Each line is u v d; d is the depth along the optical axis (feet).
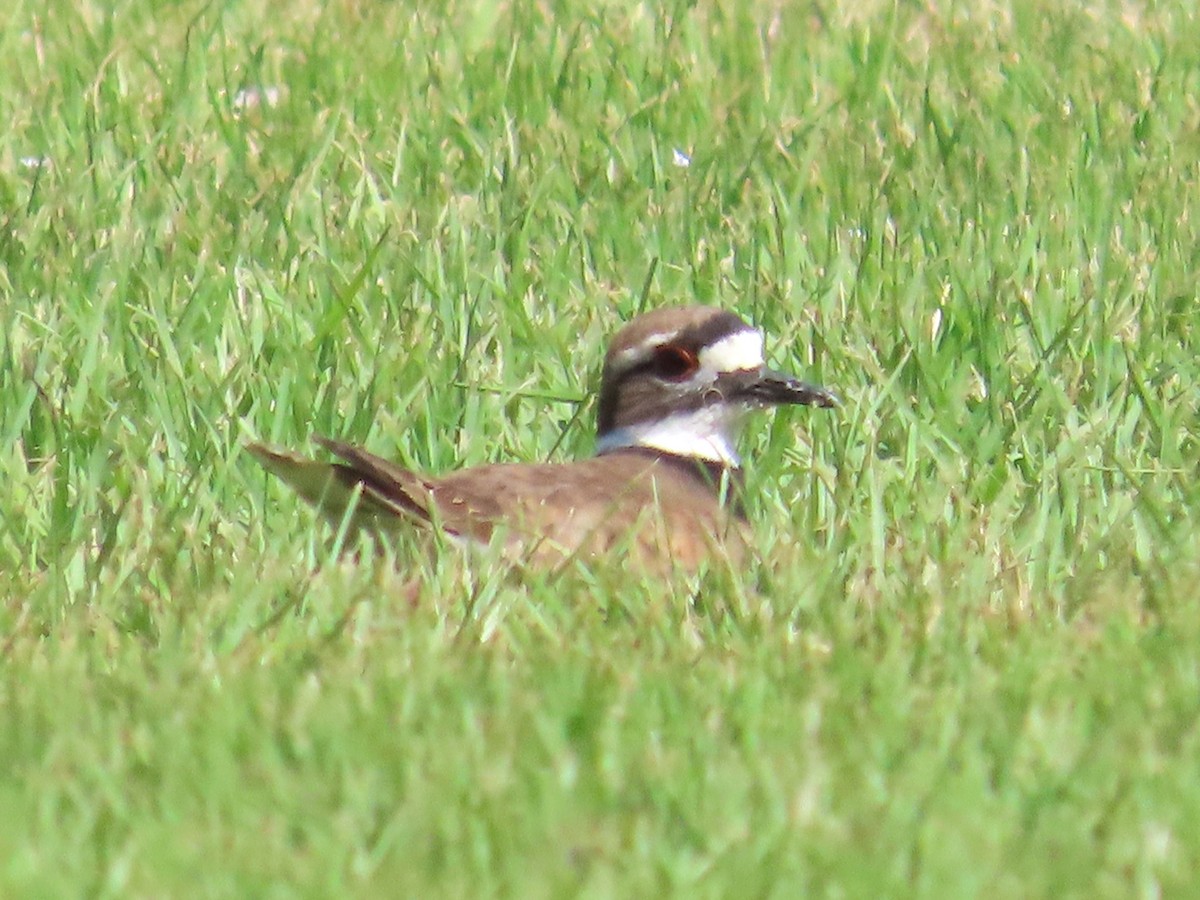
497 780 27.25
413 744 27.99
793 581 34.14
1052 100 61.72
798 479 40.55
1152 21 70.13
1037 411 42.24
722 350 38.73
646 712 29.17
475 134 58.85
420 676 30.19
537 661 30.94
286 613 32.60
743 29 68.44
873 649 31.60
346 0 72.13
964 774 27.20
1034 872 25.18
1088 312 47.09
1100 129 59.36
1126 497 38.75
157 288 46.91
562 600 33.47
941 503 38.01
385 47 66.64
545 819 26.23
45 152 57.31
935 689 30.19
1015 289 47.55
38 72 63.46
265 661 31.35
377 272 49.03
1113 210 53.67
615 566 33.86
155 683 30.45
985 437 41.34
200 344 45.68
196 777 27.07
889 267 49.55
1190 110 61.52
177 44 66.28
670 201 53.62
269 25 69.15
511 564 33.65
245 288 48.57
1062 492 39.01
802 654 31.45
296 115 60.13
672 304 47.80
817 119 58.90
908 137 58.95
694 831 25.99
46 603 33.81
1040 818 26.32
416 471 38.34
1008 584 34.96
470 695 29.73
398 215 52.49
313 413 41.47
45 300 47.24
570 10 70.08
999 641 32.12
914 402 43.57
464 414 42.45
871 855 25.38
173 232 50.80
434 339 45.50
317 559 35.73
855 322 46.21
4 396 42.24
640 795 26.99
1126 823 26.12
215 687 30.19
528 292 48.14
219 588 34.04
